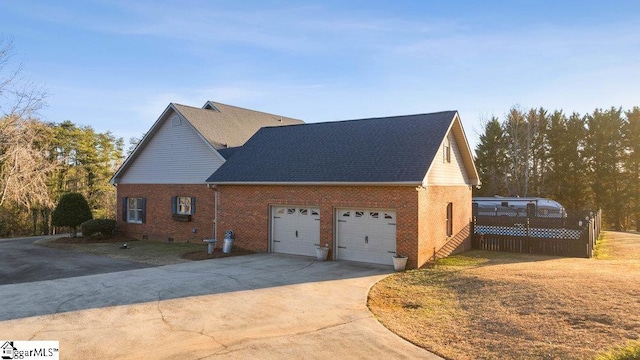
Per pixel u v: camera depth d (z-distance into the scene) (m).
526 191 46.00
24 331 8.16
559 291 9.93
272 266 15.31
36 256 19.02
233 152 22.59
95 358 6.88
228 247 18.80
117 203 27.17
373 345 7.48
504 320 8.48
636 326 7.52
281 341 7.67
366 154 17.28
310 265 15.52
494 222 23.08
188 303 10.20
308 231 17.69
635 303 8.73
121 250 20.64
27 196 31.53
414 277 13.31
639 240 25.62
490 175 51.34
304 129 21.72
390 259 15.62
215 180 19.86
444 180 17.98
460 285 11.65
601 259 17.52
